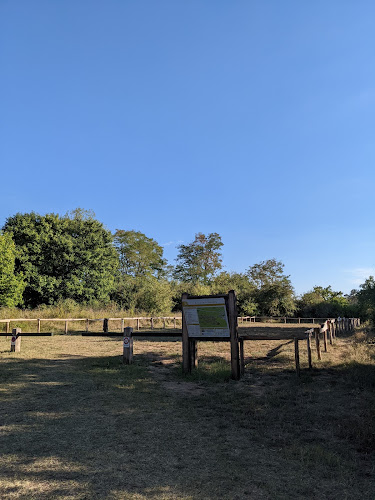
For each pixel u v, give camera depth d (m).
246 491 3.47
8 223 39.78
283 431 5.14
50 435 4.91
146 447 4.52
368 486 3.61
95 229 42.41
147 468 3.94
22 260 36.91
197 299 9.13
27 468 3.91
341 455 4.33
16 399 6.68
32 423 5.39
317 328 11.11
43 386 7.67
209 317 8.97
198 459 4.19
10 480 3.63
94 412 5.96
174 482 3.63
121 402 6.55
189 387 7.88
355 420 5.43
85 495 3.36
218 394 7.18
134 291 41.31
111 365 10.21
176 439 4.81
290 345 15.24
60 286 38.22
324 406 6.27
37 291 36.84
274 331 20.66
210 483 3.62
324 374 9.03
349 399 6.69
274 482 3.66
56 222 40.53
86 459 4.15
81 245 39.78
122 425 5.34
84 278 40.00
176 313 38.31
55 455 4.25
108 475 3.76
